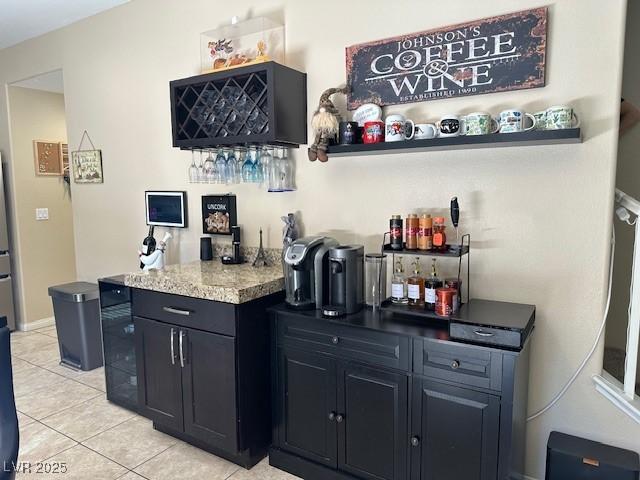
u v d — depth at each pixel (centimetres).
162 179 321
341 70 238
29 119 432
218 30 270
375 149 206
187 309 228
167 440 249
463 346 170
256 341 223
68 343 352
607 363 217
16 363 361
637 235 176
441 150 210
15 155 423
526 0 188
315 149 222
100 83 346
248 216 283
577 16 180
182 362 231
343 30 235
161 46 308
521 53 190
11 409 122
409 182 223
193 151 290
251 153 266
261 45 259
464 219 211
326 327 202
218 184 294
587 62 180
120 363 286
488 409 168
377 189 233
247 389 220
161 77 310
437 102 213
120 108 336
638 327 178
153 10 308
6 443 119
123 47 327
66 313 346
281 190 260
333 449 206
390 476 192
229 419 219
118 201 349
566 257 191
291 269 215
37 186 441
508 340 163
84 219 376
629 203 179
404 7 217
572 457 180
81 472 220
